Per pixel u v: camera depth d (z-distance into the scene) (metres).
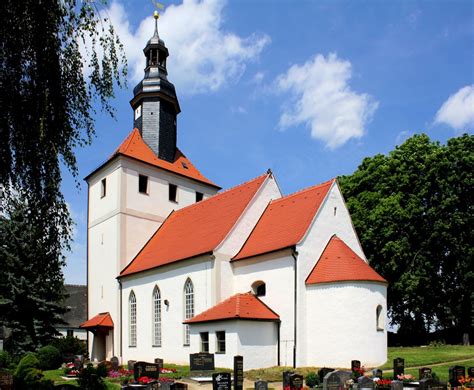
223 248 34.06
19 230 44.00
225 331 29.66
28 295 44.28
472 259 42.62
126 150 45.44
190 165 51.53
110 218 45.03
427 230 44.62
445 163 43.62
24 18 16.53
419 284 43.12
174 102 49.78
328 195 33.31
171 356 35.94
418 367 28.64
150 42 49.75
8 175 17.88
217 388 22.41
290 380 22.41
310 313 30.30
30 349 44.47
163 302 37.59
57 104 18.12
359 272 29.86
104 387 24.55
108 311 43.91
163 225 46.25
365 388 21.42
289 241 31.48
